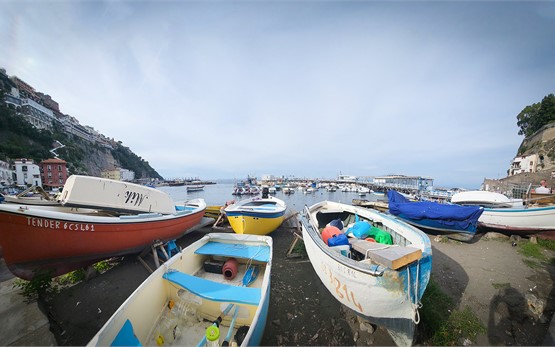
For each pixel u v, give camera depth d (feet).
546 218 25.81
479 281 18.51
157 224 23.65
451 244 27.40
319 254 15.65
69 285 18.65
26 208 15.67
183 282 12.82
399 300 10.91
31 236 15.96
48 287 17.95
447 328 13.30
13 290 17.57
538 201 34.50
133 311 10.55
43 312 15.46
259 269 18.24
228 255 17.44
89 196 19.97
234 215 28.12
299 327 14.49
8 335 13.48
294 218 43.45
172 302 13.28
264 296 11.39
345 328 14.29
